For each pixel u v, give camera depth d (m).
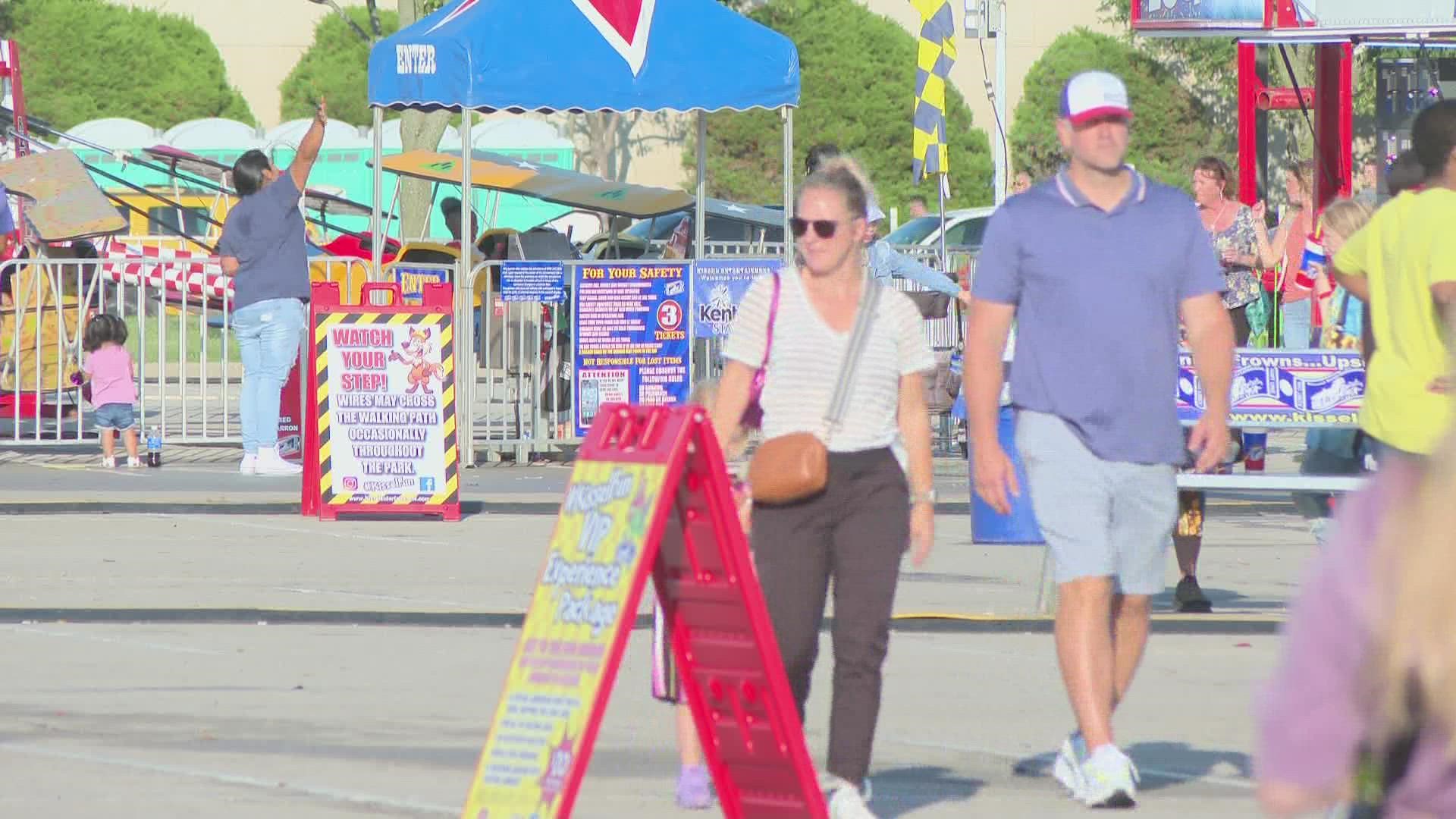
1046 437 20.64
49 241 57.81
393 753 23.08
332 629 30.98
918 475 19.70
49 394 54.72
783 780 17.59
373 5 124.56
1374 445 20.47
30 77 143.25
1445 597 8.83
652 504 16.06
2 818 20.00
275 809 20.45
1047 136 138.12
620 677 27.88
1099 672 20.70
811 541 19.03
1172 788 21.61
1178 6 51.81
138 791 21.20
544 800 15.90
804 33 139.25
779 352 19.36
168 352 89.88
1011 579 36.00
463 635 30.61
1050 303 20.66
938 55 59.84
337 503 42.94
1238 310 45.25
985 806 20.80
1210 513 45.56
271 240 49.00
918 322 19.66
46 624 31.30
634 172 148.00
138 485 47.22
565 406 52.44
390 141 109.75
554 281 49.94
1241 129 59.41
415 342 43.03
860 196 19.42
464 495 46.00
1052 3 152.25
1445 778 9.03
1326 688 9.23
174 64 148.00
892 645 29.92
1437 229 19.67
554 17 49.59
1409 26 50.47
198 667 28.05
